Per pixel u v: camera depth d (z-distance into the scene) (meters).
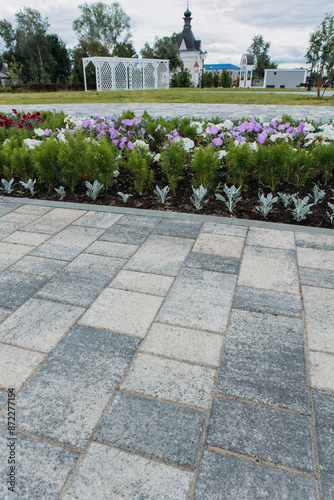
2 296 2.56
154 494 1.33
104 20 51.72
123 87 36.88
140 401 1.73
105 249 3.25
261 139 5.09
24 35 51.38
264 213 3.86
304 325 2.25
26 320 2.31
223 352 2.04
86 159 4.58
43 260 3.06
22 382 1.84
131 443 1.53
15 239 3.47
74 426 1.61
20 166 4.90
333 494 1.34
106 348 2.07
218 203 4.29
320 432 1.57
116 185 4.88
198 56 61.03
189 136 6.55
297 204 3.73
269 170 4.45
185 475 1.40
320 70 20.12
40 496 1.33
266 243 3.32
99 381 1.85
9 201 4.52
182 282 2.72
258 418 1.64
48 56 53.66
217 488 1.36
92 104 18.11
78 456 1.48
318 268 2.89
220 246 3.28
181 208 4.19
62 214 4.09
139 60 35.66
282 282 2.71
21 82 50.06
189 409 1.69
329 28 18.58
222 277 2.78
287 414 1.66
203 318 2.32
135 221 3.86
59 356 2.02
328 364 1.95
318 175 5.11
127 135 6.63
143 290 2.62
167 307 2.43
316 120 10.64
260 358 1.99
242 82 58.62
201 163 4.31
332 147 4.65
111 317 2.34
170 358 1.99
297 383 1.83
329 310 2.38
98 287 2.67
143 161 4.34
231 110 14.46
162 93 27.44
